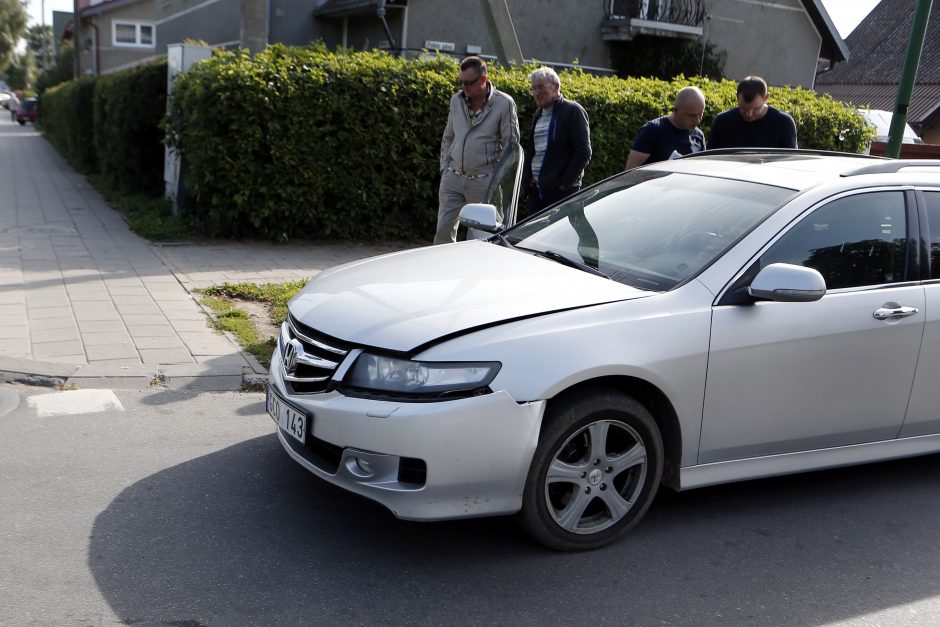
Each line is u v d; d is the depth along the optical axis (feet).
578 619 10.44
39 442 14.65
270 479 13.73
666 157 21.98
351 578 11.03
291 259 30.96
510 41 40.52
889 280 13.80
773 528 13.16
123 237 33.91
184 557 11.31
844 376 13.26
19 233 33.91
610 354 11.39
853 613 11.00
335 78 32.86
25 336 19.99
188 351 19.60
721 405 12.40
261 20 37.32
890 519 13.71
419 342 10.94
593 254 13.96
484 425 10.80
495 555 11.80
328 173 33.50
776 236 13.00
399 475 10.86
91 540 11.60
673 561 11.98
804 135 41.98
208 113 31.58
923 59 111.96
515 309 11.59
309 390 11.84
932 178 14.71
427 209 35.60
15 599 10.15
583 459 11.78
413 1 59.62
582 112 22.85
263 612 10.18
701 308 12.22
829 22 77.15
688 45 71.20
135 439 15.02
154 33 92.43
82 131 59.00
